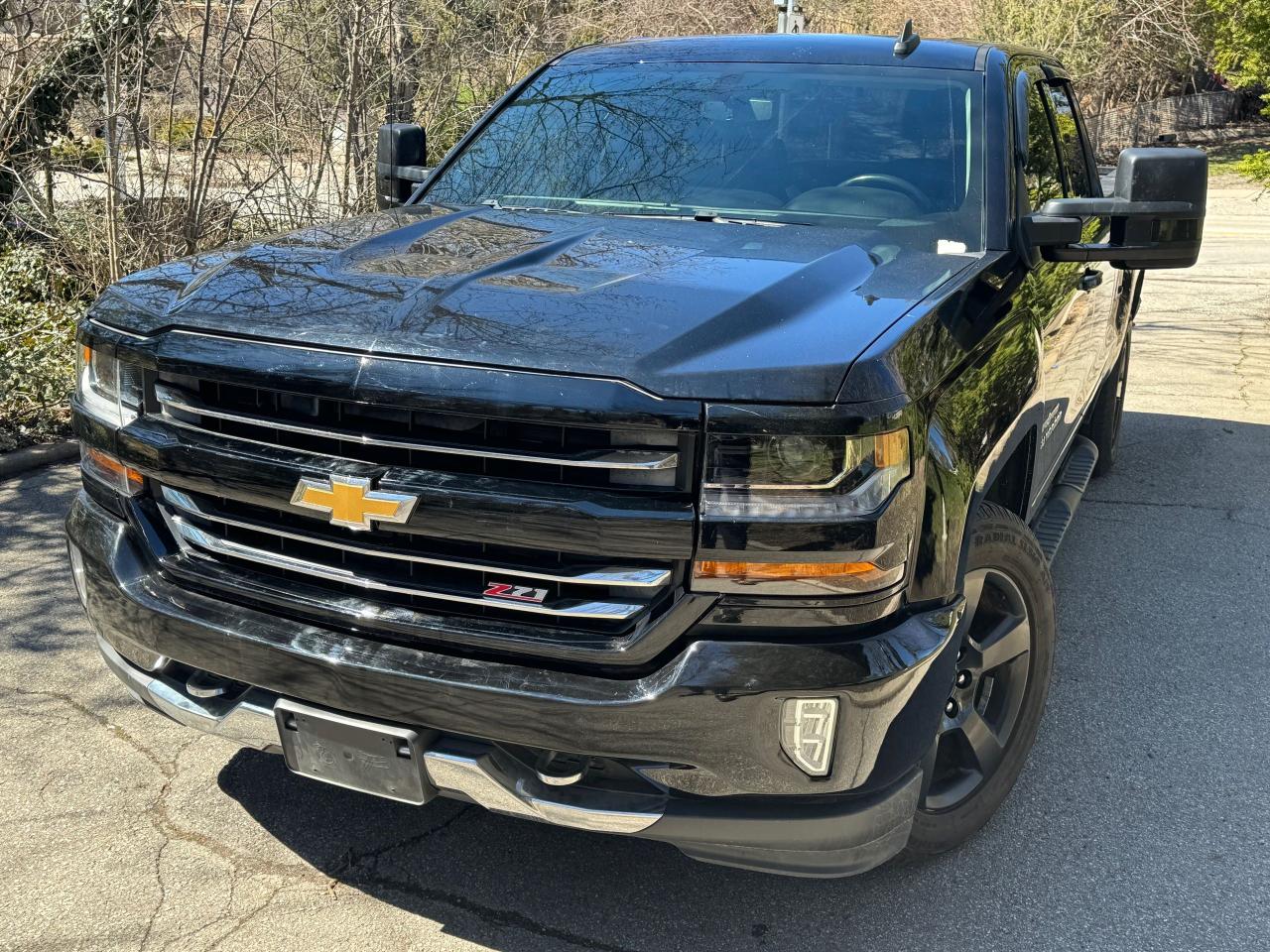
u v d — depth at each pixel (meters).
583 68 4.16
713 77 3.88
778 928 2.71
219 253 3.03
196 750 3.37
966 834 2.94
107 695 3.65
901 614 2.34
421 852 2.95
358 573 2.39
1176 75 27.91
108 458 2.71
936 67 3.74
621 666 2.24
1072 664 4.07
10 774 3.21
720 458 2.15
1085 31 23.97
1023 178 3.49
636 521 2.16
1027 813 3.20
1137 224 3.01
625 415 2.13
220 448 2.44
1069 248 3.12
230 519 2.49
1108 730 3.64
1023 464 3.34
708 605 2.20
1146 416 7.32
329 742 2.44
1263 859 3.02
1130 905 2.82
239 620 2.50
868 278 2.77
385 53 8.81
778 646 2.20
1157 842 3.08
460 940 2.64
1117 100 27.00
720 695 2.18
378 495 2.28
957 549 2.45
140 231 7.55
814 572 2.18
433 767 2.35
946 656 2.41
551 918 2.72
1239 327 10.03
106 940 2.60
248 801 3.13
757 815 2.29
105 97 7.27
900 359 2.31
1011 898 2.84
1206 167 2.97
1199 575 4.87
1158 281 12.47
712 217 3.36
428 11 9.27
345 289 2.54
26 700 3.60
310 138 8.34
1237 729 3.67
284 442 2.40
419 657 2.34
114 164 7.42
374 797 3.18
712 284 2.57
